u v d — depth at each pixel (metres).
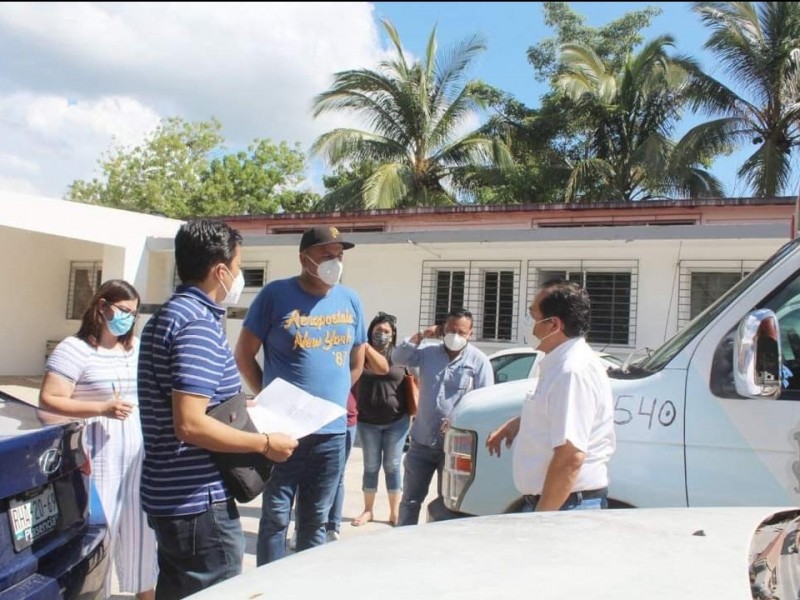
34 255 16.84
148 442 2.68
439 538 2.10
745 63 18.98
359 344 4.14
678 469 2.91
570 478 2.82
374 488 6.11
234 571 2.74
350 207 20.86
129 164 29.67
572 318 3.02
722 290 10.70
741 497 2.80
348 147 21.08
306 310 3.77
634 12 24.25
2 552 2.46
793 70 18.16
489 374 4.98
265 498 3.75
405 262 13.11
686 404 2.96
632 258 11.23
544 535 2.09
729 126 18.70
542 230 11.00
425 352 5.03
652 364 3.29
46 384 3.68
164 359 2.59
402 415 6.03
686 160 18.97
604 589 1.67
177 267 2.78
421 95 21.41
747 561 1.86
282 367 3.76
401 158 21.52
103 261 16.12
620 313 11.33
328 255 3.75
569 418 2.84
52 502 2.77
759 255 10.38
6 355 16.36
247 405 2.91
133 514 3.80
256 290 14.79
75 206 13.56
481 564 1.85
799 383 2.82
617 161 22.30
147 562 3.82
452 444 3.60
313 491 3.78
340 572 1.84
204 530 2.64
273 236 13.67
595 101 21.83
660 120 21.70
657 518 2.28
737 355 2.55
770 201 12.05
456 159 21.83
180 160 30.08
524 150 23.03
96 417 3.70
